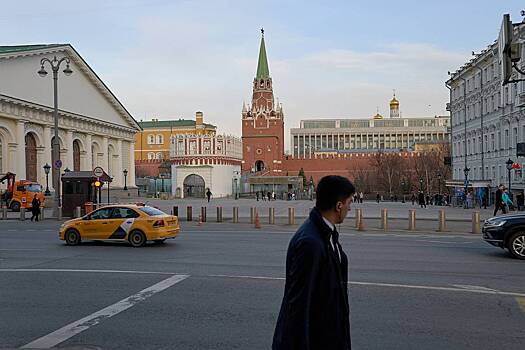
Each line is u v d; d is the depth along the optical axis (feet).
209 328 25.94
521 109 150.20
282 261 48.08
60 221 108.17
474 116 201.46
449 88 237.25
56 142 117.08
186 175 274.57
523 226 48.70
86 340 24.36
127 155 266.57
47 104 186.19
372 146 529.04
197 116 429.79
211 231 80.53
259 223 89.35
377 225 89.15
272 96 391.24
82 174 118.62
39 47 180.45
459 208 159.74
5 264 47.01
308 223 12.53
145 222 59.88
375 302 30.81
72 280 38.83
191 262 47.60
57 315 28.84
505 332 24.72
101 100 233.35
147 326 26.45
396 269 43.09
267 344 23.36
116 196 238.68
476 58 190.19
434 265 45.24
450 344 22.99
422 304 30.30
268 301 31.45
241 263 46.91
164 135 437.58
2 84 160.45
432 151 330.54
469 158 209.46
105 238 60.80
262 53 390.83
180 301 31.65
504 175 167.32
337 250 12.57
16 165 165.58
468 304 30.25
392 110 576.61
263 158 385.91
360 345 22.86
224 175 279.49
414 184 317.22
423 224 91.04
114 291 34.81
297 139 538.47
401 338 23.85
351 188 12.71
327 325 11.90
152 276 40.14
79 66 209.77
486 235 50.42
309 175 391.24
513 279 38.27
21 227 92.02
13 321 27.71
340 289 12.22
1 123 159.94
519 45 26.03
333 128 533.96
